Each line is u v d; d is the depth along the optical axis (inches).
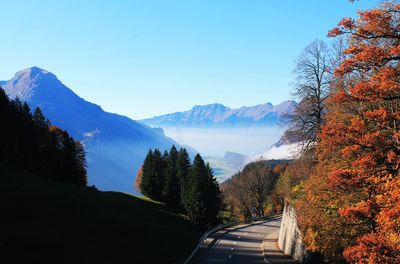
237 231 2837.1
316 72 1402.6
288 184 2250.2
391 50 526.9
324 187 1029.8
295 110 1444.4
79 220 2009.1
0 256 1321.4
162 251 1827.0
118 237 1898.4
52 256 1412.4
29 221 1812.3
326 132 656.4
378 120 600.1
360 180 633.6
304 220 1199.6
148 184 4217.5
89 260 1450.5
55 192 2603.3
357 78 828.0
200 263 1720.0
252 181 4183.1
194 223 3339.1
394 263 542.0
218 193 3631.9
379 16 555.5
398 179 567.8
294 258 1771.7
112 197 3206.2
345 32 583.8
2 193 2235.5
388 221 553.3
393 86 547.8
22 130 3693.4
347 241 1032.2
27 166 3722.9
